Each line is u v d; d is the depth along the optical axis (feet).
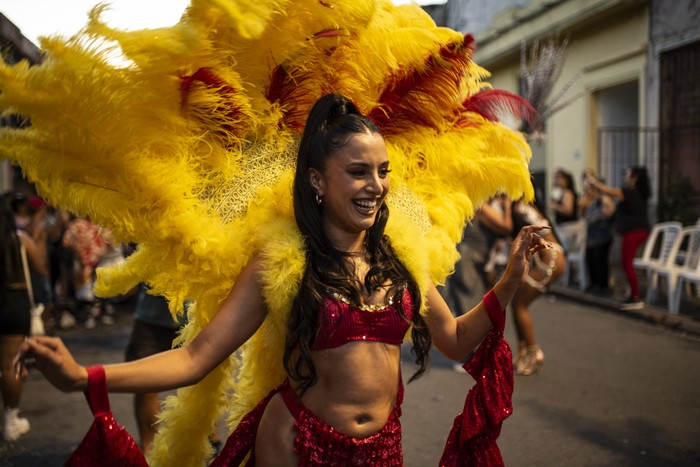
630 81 39.99
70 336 26.99
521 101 8.38
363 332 6.05
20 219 27.17
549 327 25.95
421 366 6.54
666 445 13.53
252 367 7.15
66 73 5.83
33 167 6.06
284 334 6.28
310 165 6.22
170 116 6.47
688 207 34.81
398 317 6.21
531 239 7.06
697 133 35.06
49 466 13.15
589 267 32.94
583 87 43.86
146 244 6.66
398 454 6.37
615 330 25.08
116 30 5.89
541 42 46.57
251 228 6.56
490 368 7.16
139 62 6.01
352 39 7.18
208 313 6.73
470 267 18.69
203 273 6.55
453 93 7.86
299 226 6.28
